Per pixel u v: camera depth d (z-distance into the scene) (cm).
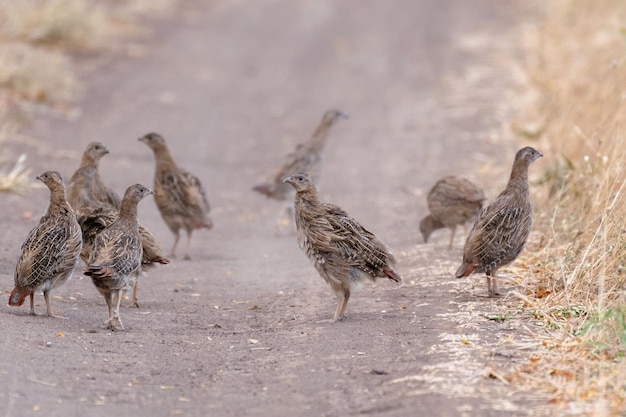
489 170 2019
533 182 1666
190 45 3231
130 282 1116
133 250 1120
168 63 2998
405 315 1130
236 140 2320
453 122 2441
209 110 2559
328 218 1138
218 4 3888
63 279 1132
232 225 1741
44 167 1962
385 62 3116
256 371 962
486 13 3731
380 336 1045
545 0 3506
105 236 1119
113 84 2716
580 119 1864
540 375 895
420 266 1398
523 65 2823
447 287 1250
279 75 2959
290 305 1238
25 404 855
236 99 2686
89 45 3027
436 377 896
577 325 1039
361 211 1802
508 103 2514
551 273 1212
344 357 980
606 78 2009
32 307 1134
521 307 1127
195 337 1087
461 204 1483
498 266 1188
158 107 2547
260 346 1047
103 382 923
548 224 1430
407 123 2477
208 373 960
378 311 1168
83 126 2320
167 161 1546
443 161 2130
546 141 2038
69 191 1402
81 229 1218
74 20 2992
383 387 890
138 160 2102
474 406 827
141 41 3212
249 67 3033
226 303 1264
